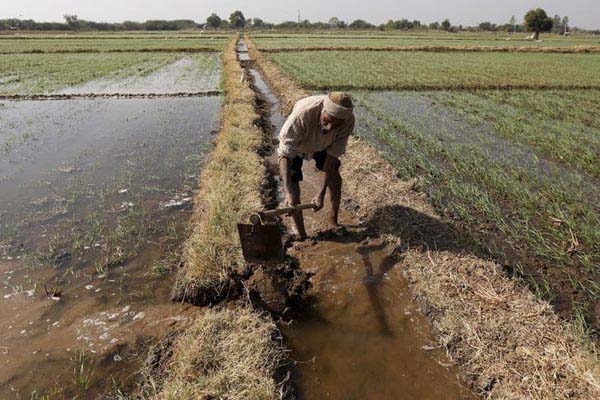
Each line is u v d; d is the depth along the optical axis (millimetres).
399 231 4441
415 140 8000
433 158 7148
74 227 4754
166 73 19266
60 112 10969
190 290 3564
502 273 3742
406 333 3258
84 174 6434
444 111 10969
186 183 6121
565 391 2523
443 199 5504
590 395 2477
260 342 2930
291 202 3736
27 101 12594
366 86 14719
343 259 4184
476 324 3113
